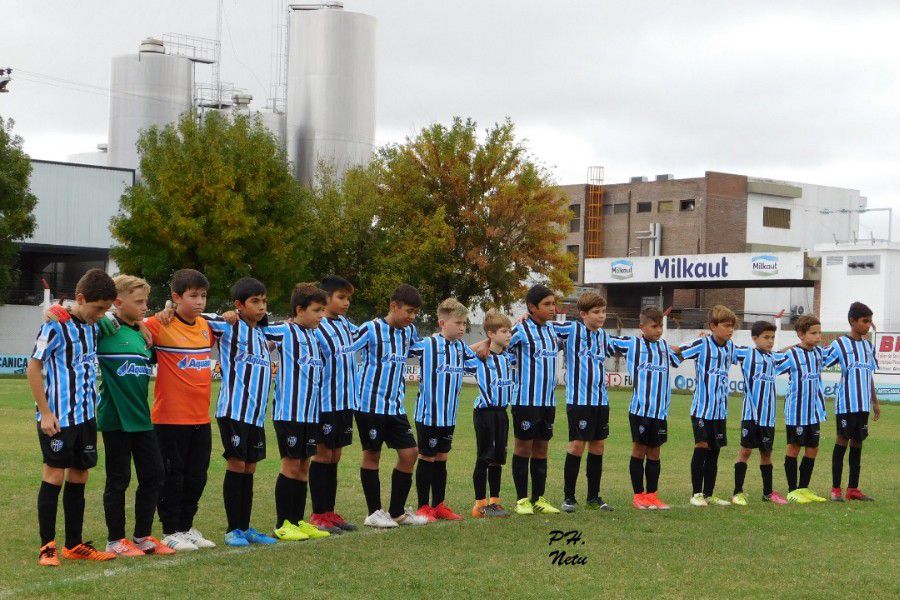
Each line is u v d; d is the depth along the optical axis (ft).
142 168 146.61
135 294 27.81
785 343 157.79
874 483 47.67
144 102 206.39
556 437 67.21
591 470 38.19
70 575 25.02
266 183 144.97
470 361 35.83
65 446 26.35
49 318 26.22
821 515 37.45
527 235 169.07
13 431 62.23
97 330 27.43
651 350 38.52
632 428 38.58
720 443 39.68
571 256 172.04
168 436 28.68
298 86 201.36
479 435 35.86
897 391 128.77
